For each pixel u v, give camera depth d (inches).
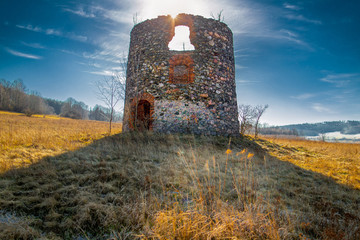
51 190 142.2
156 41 418.3
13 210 117.3
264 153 347.9
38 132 398.9
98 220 113.0
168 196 131.5
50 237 98.7
